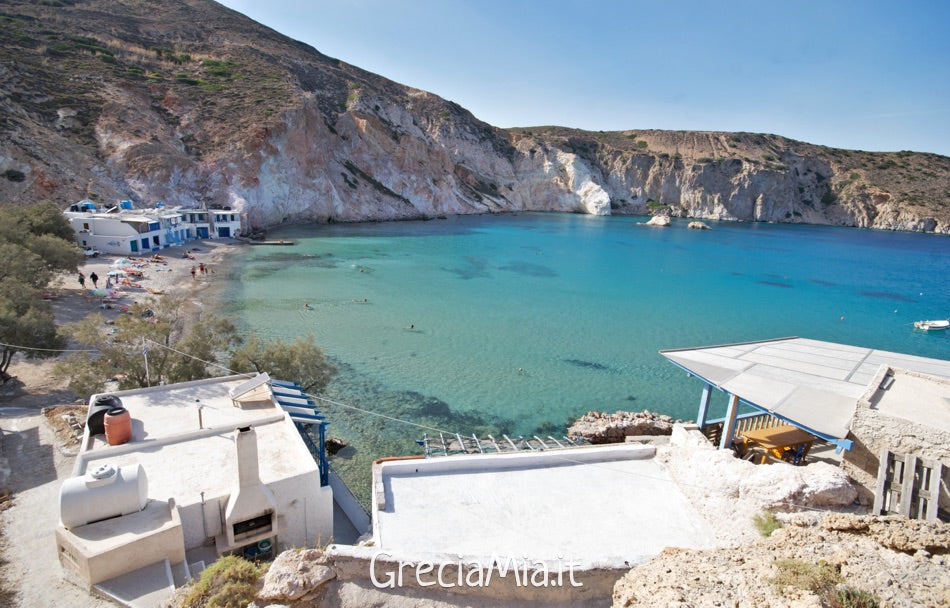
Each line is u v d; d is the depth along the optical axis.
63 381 25.55
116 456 14.92
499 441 25.28
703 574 7.31
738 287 66.00
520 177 168.12
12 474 17.08
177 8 129.50
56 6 103.62
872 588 6.40
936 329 49.62
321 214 99.75
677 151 191.38
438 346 38.22
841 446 12.84
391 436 25.48
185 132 85.69
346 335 39.44
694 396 31.64
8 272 31.03
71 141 71.38
